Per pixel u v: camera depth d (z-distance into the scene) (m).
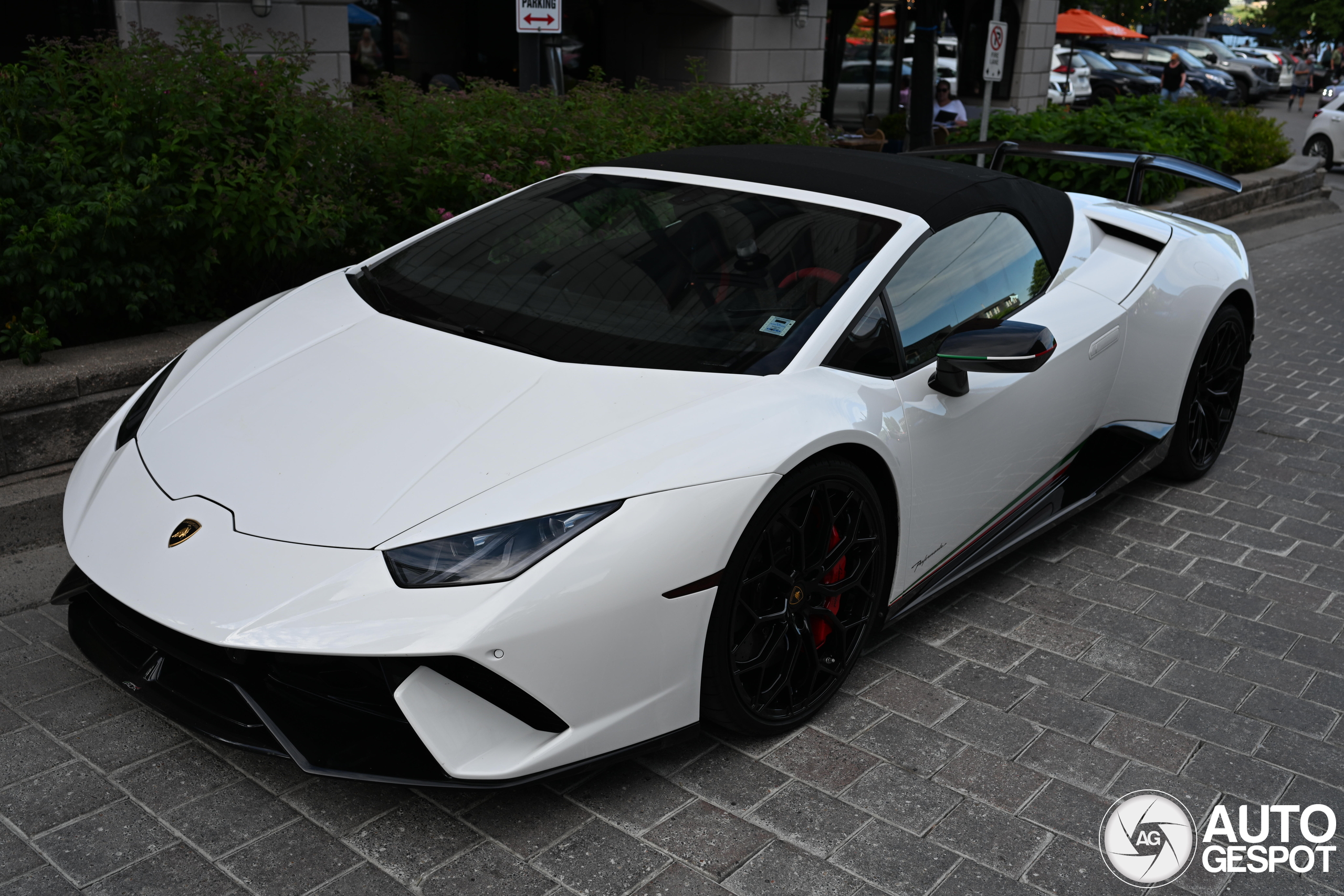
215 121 4.23
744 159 3.45
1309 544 3.93
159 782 2.38
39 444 3.51
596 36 14.25
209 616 2.07
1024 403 3.22
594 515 2.18
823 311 2.75
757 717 2.54
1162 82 24.72
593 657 2.17
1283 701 2.95
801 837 2.31
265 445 2.41
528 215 3.34
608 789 2.43
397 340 2.77
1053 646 3.16
